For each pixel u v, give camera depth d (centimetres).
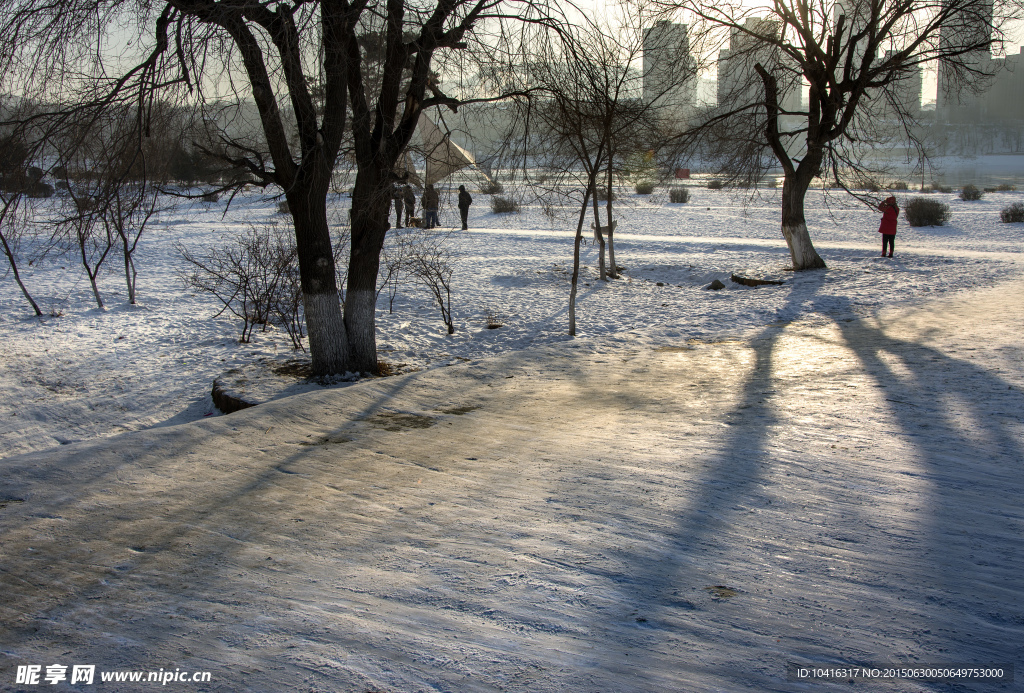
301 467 530
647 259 2103
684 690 260
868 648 283
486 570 357
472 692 261
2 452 716
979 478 458
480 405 713
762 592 328
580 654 283
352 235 959
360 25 841
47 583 353
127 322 1307
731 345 1002
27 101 760
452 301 1557
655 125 1553
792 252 1780
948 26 1592
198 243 2388
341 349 930
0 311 1357
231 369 973
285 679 270
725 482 470
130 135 747
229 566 369
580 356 948
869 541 378
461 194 2817
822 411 628
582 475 496
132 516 438
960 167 9319
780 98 1866
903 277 1538
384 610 321
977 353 800
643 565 358
